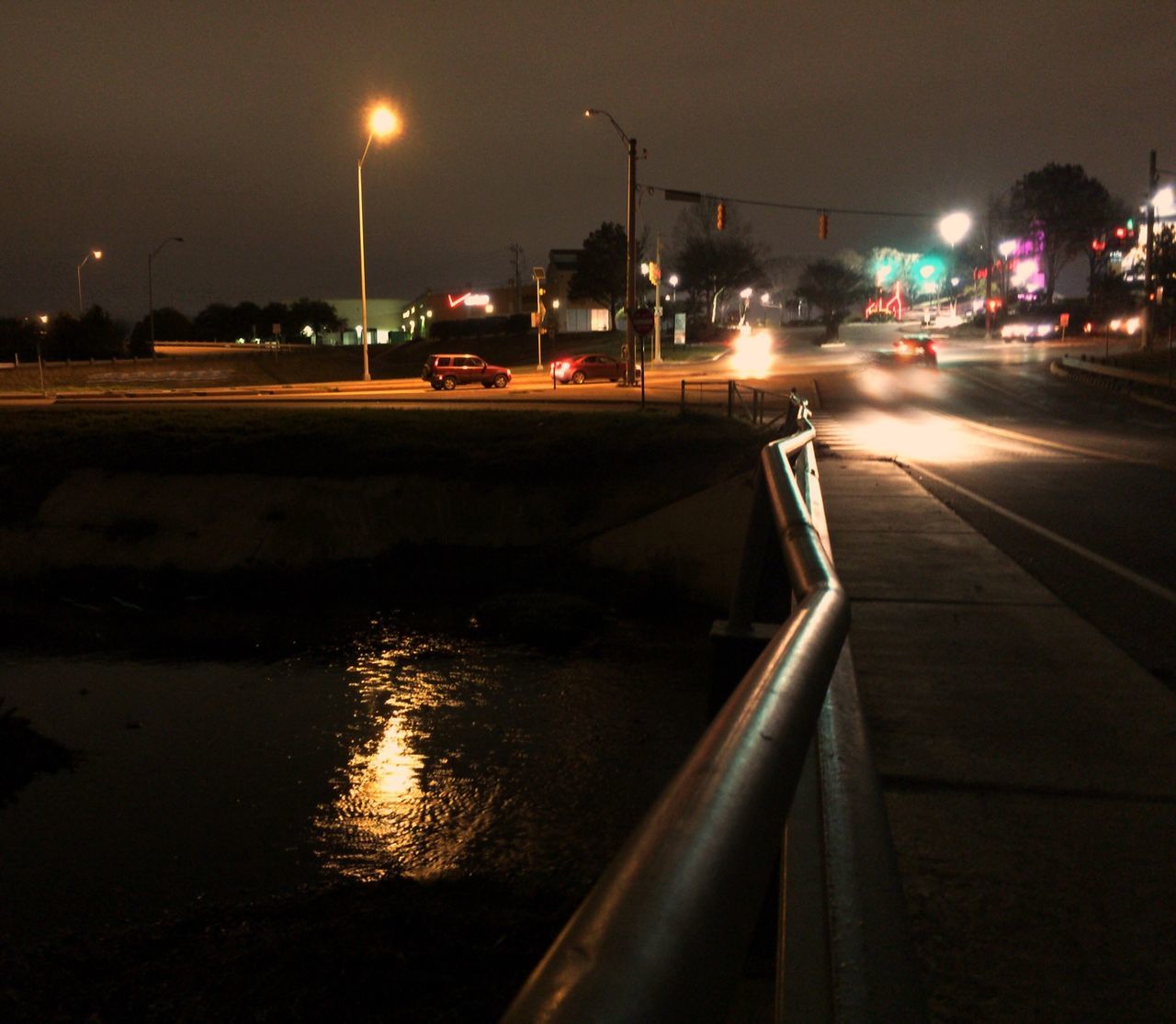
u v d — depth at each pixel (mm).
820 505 5859
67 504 26281
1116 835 2910
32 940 8422
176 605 22047
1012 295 133375
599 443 26531
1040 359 64625
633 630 19156
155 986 7301
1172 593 6934
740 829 871
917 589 6691
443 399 41781
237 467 26953
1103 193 115688
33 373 63156
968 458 19266
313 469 26453
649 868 770
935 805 3139
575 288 105188
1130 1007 2047
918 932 2354
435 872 9891
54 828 10961
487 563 23641
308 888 9539
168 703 15688
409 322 161000
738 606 4719
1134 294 109875
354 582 23031
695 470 24891
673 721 14258
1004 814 3066
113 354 83188
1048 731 3854
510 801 11680
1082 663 4855
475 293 133750
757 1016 2846
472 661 17312
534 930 8008
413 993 6977
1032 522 10875
